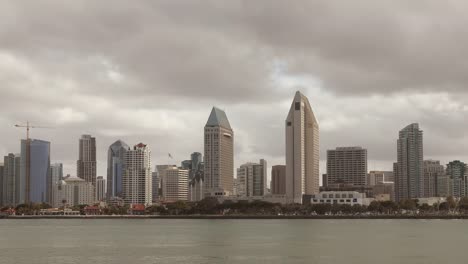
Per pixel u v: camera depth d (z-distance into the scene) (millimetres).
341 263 198000
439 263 197750
